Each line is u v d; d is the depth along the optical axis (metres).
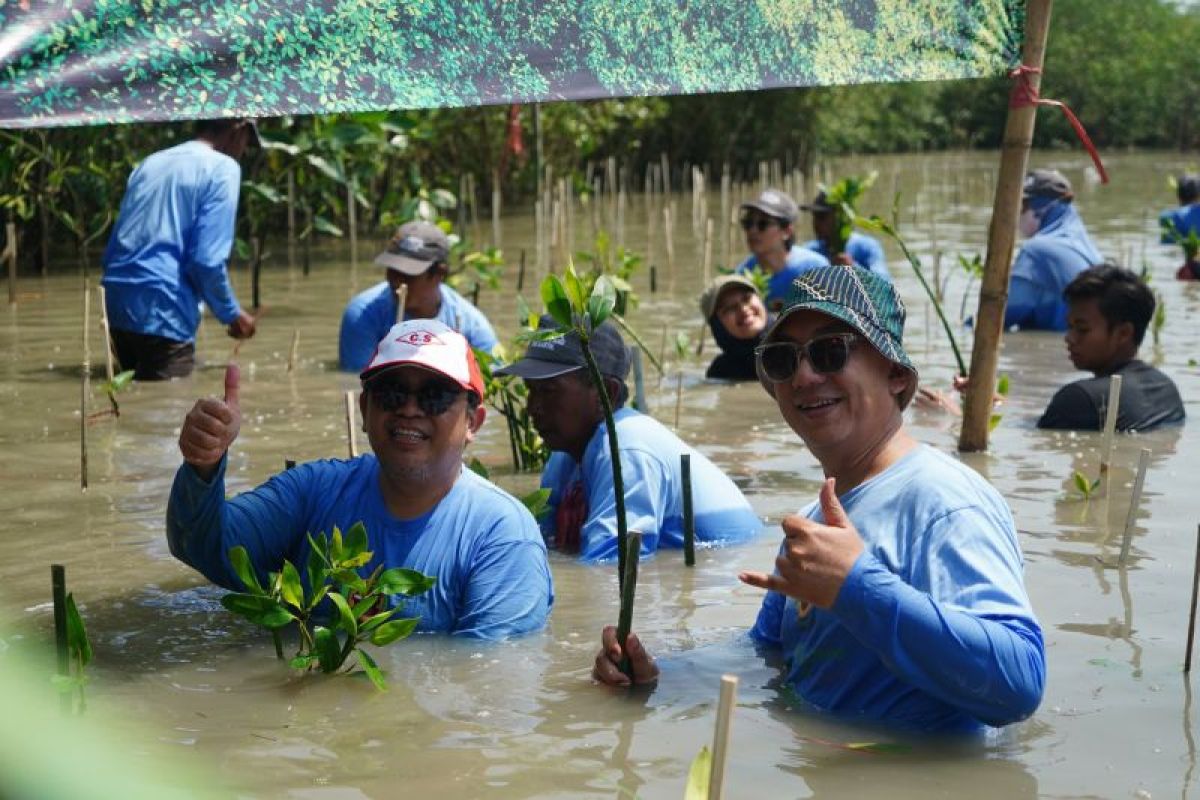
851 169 30.70
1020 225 10.14
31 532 4.88
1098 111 40.25
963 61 4.97
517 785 2.75
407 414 3.76
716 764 2.21
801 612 3.25
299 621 3.54
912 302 11.12
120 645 3.72
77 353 8.51
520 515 3.97
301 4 3.48
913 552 2.95
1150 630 3.75
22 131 11.22
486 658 3.59
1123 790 2.71
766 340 3.11
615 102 21.17
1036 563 4.42
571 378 4.73
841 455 3.10
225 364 8.36
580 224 17.47
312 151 12.02
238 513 3.87
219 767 2.85
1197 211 13.84
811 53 4.49
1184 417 6.70
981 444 6.07
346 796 2.70
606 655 3.37
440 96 3.69
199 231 8.15
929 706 3.04
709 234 11.89
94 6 3.22
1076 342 6.71
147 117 3.29
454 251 10.76
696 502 4.79
